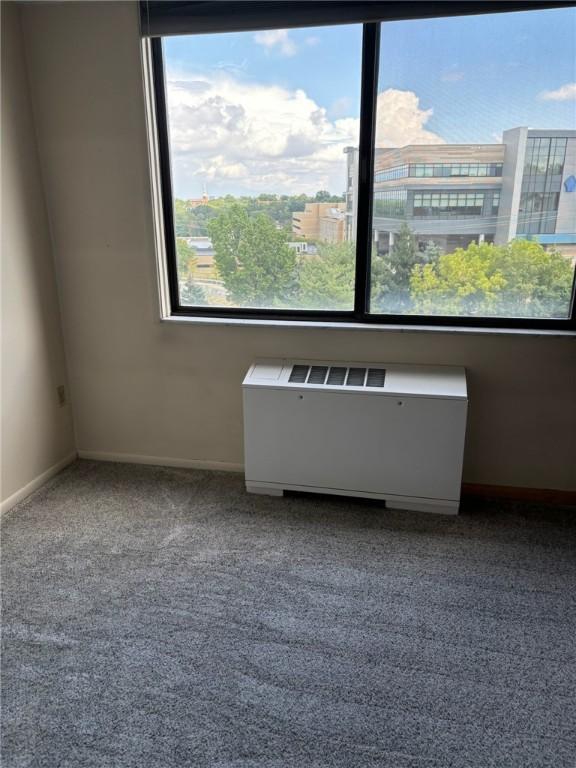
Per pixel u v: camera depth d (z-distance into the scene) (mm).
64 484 2816
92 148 2564
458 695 1618
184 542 2334
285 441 2566
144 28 2346
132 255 2689
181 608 1961
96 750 1462
